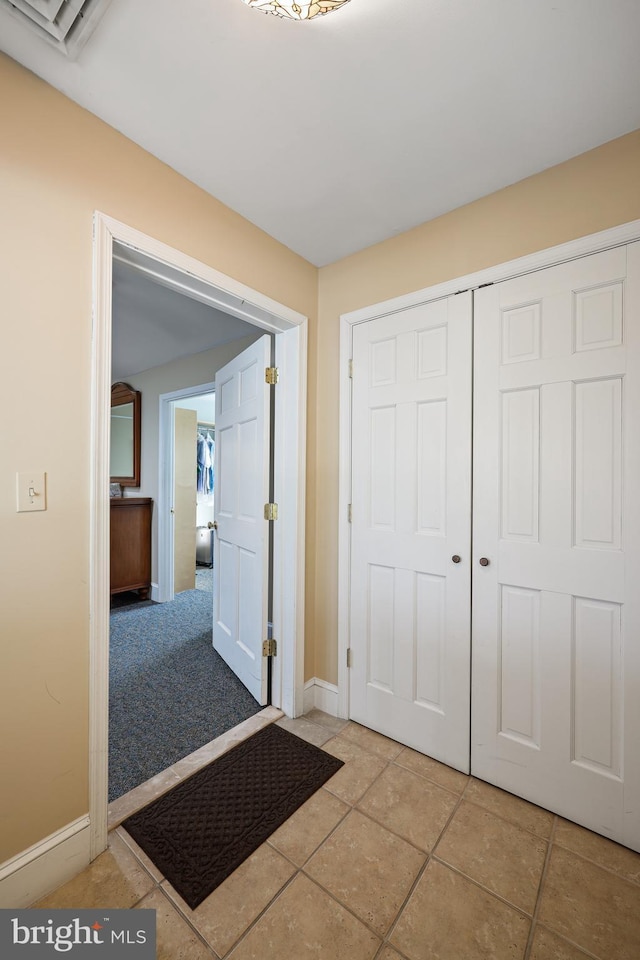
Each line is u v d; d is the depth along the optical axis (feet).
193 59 3.59
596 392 4.60
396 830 4.56
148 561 13.48
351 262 6.74
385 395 6.26
